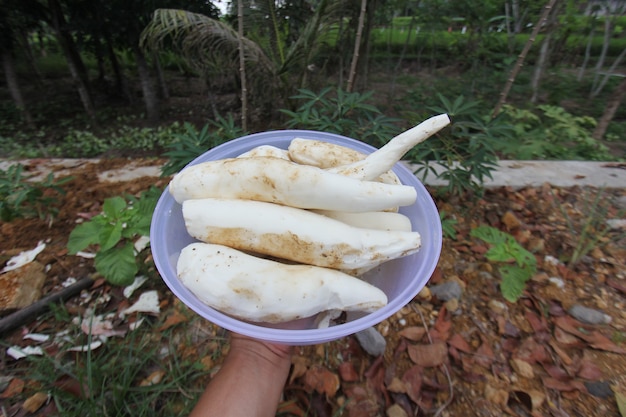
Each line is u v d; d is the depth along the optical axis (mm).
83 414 1179
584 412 1255
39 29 4492
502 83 4473
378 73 5516
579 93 4906
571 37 5184
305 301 784
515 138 2836
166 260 889
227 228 834
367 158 911
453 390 1304
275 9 2871
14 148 3791
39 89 5574
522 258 1555
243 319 806
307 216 838
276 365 958
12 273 1528
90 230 1518
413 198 854
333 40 3770
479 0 4426
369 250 841
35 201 1833
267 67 2799
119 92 5383
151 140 4066
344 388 1305
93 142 4051
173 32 3133
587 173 2330
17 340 1405
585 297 1616
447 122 862
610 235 1898
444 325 1478
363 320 762
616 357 1399
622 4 4617
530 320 1503
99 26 3873
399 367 1361
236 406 862
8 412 1222
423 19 4922
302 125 1955
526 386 1314
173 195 951
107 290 1567
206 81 4098
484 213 1994
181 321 1455
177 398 1272
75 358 1346
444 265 1711
